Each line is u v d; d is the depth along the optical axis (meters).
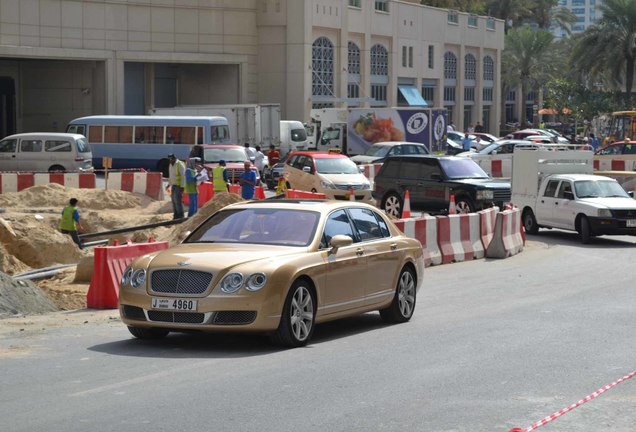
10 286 18.09
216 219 15.04
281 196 38.75
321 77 79.94
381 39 89.19
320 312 14.12
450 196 35.66
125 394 10.64
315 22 77.88
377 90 89.19
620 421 9.71
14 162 52.34
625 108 101.62
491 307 18.48
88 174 45.53
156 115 64.31
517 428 9.34
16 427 9.27
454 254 27.84
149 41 70.81
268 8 76.56
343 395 10.69
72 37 66.81
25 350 13.48
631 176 46.03
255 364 12.45
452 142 78.69
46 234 27.55
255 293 12.99
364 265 15.09
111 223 36.03
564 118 122.12
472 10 123.75
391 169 39.53
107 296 18.38
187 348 13.68
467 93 105.75
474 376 11.77
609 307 18.39
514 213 30.64
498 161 59.25
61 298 19.97
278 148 64.62
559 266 26.70
